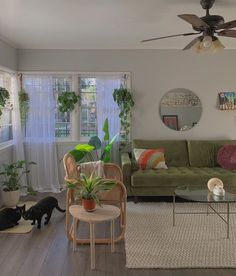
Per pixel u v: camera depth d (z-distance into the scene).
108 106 5.17
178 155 4.96
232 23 2.79
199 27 2.91
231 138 5.25
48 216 3.59
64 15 3.34
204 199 3.29
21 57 5.04
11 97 4.90
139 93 5.18
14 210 3.52
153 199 4.49
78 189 2.82
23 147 5.05
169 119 5.21
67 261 2.70
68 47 5.01
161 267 2.59
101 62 5.12
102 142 5.15
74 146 5.23
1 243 3.06
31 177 5.11
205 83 5.17
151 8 3.12
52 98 5.11
